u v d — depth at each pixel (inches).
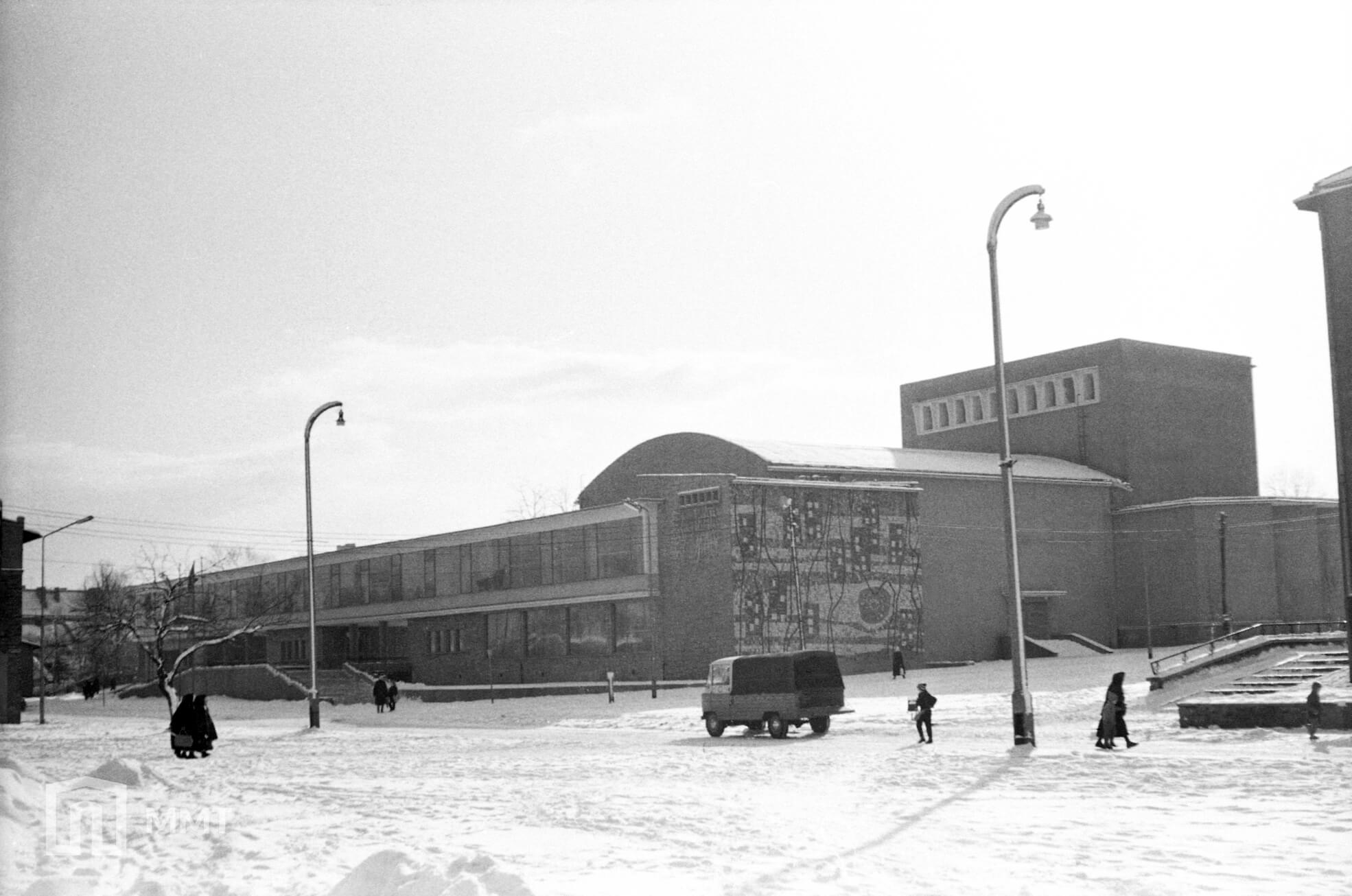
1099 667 2630.4
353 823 776.3
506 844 663.1
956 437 3919.8
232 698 3895.2
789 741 1656.0
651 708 2412.6
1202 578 3304.6
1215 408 3730.3
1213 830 677.9
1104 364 3597.4
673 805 839.7
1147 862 576.1
